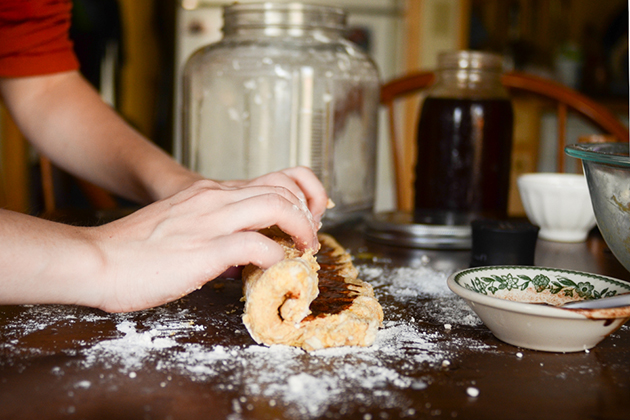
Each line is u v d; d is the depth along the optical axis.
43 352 0.59
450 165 1.10
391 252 0.93
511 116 1.11
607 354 0.61
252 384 0.53
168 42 2.84
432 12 2.85
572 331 0.58
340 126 1.07
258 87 1.03
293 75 1.02
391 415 0.47
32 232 0.64
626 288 0.65
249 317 0.62
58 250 0.63
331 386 0.53
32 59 0.98
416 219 1.02
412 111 2.88
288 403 0.49
